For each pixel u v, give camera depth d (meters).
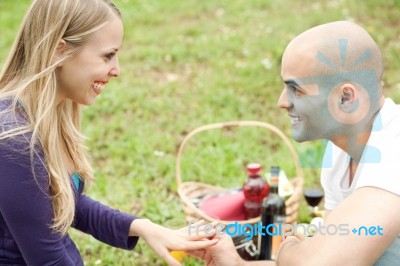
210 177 3.99
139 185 3.93
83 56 1.97
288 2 8.01
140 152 4.38
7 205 1.93
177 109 5.16
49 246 2.04
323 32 1.93
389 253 1.98
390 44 6.27
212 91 5.44
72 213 2.11
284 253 1.96
